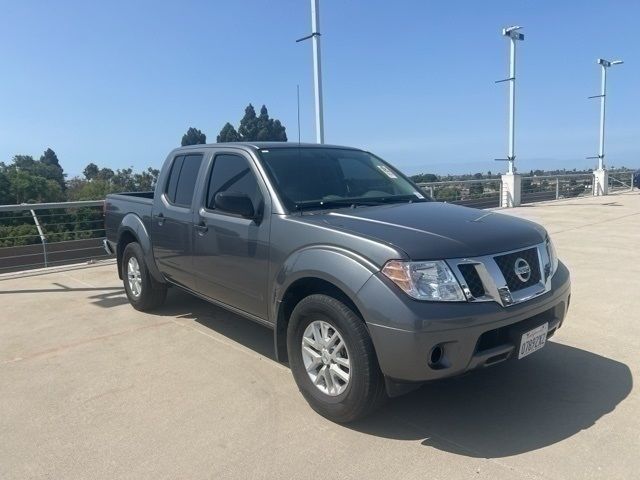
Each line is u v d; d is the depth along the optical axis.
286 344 4.00
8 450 3.31
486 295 3.24
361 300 3.23
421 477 2.93
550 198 21.86
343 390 3.45
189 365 4.60
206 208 4.85
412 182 5.30
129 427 3.55
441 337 3.07
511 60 18.61
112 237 6.72
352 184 4.70
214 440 3.36
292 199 4.14
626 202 19.44
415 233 3.42
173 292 7.13
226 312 6.18
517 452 3.16
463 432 3.40
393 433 3.40
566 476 2.90
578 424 3.46
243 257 4.29
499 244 3.43
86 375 4.44
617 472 2.93
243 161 4.60
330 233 3.58
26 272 8.95
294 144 4.95
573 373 4.24
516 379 4.15
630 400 3.76
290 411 3.73
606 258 8.76
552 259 3.90
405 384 3.25
